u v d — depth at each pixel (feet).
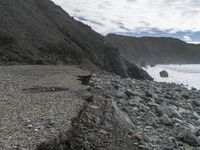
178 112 64.85
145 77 309.01
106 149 35.42
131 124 46.55
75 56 238.07
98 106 48.83
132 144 38.42
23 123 33.24
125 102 66.08
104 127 42.01
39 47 213.05
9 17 235.61
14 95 49.73
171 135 46.24
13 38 196.44
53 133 30.35
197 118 66.18
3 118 34.96
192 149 41.24
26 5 290.35
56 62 180.24
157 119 54.34
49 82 65.92
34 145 27.22
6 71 96.02
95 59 279.90
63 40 265.95
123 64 305.32
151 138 42.47
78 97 48.70
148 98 76.59
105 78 127.34
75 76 79.20
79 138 36.22
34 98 47.26
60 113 37.91
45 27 271.90
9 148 26.25
